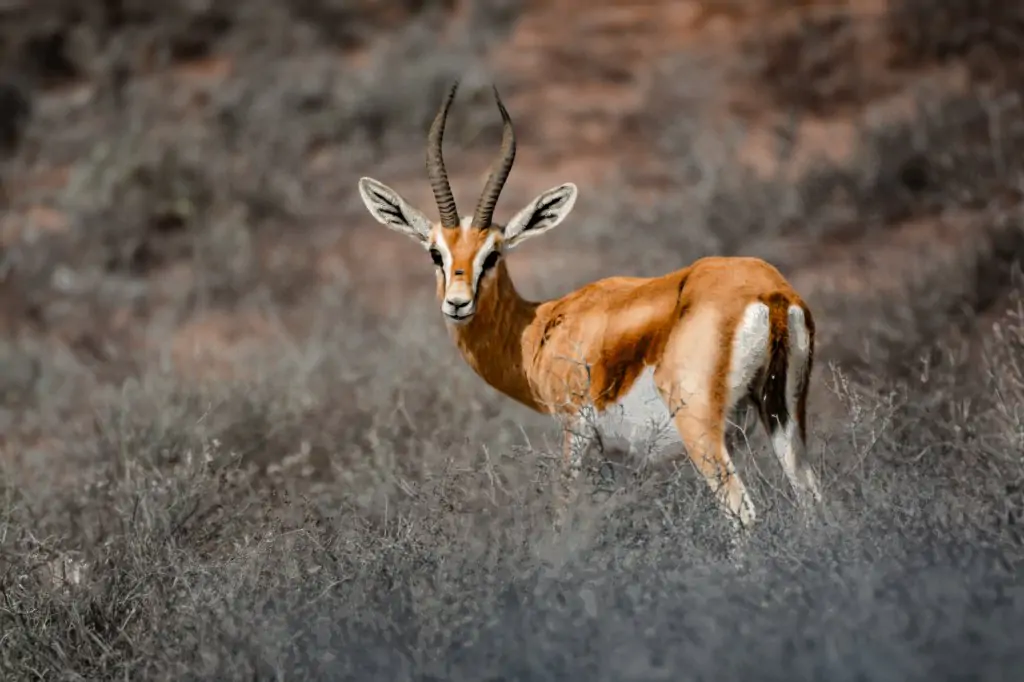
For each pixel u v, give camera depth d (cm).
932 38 6544
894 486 2045
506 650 1705
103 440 3200
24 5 8044
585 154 6706
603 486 2134
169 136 6756
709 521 2030
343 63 7869
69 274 5647
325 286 5362
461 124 7125
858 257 4778
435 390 3216
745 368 2145
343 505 2270
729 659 1614
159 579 2098
